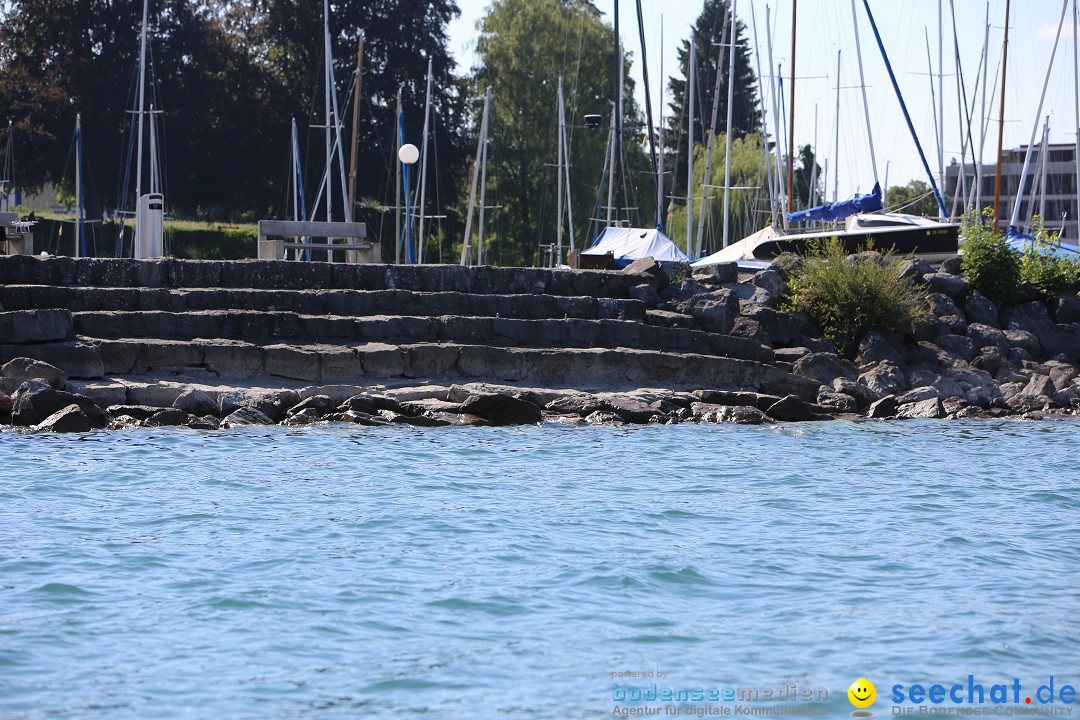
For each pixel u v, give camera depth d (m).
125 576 32.12
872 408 73.06
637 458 54.09
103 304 69.69
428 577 32.47
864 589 32.28
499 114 184.25
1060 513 43.12
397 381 68.31
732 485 47.91
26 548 34.81
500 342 74.19
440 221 177.12
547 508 42.16
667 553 35.72
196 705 23.62
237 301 72.31
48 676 24.98
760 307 82.88
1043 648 27.50
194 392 61.50
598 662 26.34
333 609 29.52
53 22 171.00
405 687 24.70
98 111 169.00
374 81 177.88
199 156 175.00
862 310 83.81
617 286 82.69
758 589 32.09
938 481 49.69
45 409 58.19
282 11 177.12
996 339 86.56
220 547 35.44
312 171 173.75
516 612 29.59
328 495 43.66
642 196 180.25
